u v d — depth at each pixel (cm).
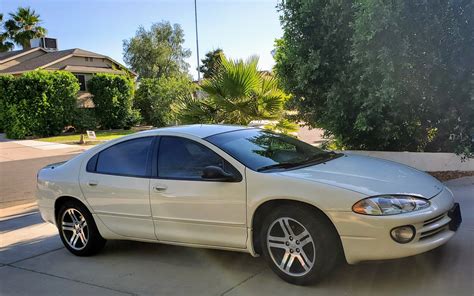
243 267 457
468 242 468
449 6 692
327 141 996
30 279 475
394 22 679
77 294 425
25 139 2502
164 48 5409
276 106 1013
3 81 2480
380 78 745
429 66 707
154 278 450
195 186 441
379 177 406
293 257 396
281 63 912
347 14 779
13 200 977
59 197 549
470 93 704
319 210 380
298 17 840
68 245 550
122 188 492
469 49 700
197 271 459
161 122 3012
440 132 822
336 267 399
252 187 409
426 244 365
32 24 4700
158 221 470
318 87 869
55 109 2616
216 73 1048
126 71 3622
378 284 388
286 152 482
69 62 3328
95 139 2348
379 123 794
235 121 1070
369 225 359
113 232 511
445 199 397
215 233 436
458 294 361
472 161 803
